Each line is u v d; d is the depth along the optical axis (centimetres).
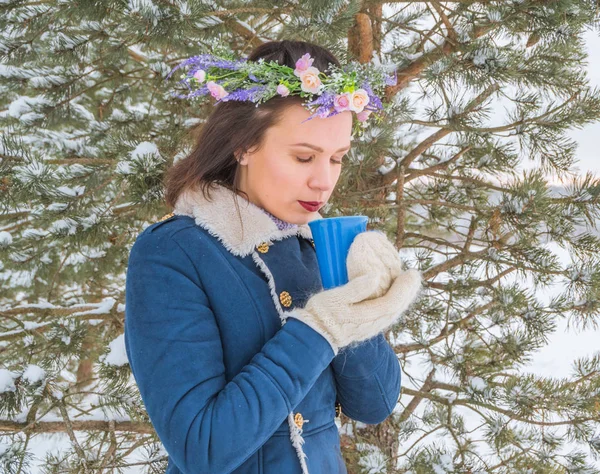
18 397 245
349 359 108
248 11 258
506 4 266
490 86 266
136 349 93
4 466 251
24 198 274
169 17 249
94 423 282
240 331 99
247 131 102
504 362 318
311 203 104
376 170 329
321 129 100
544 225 275
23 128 372
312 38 249
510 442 295
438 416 331
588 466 290
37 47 377
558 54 284
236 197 106
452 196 358
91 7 276
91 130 377
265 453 99
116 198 292
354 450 303
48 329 297
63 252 476
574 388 294
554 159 285
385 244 102
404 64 301
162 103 356
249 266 104
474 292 328
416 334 327
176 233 101
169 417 88
